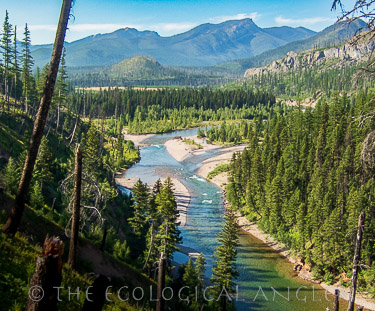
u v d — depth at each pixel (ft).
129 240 187.52
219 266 159.12
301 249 220.84
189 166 483.92
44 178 177.47
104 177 234.99
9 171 126.21
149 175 426.10
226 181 408.26
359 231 72.69
